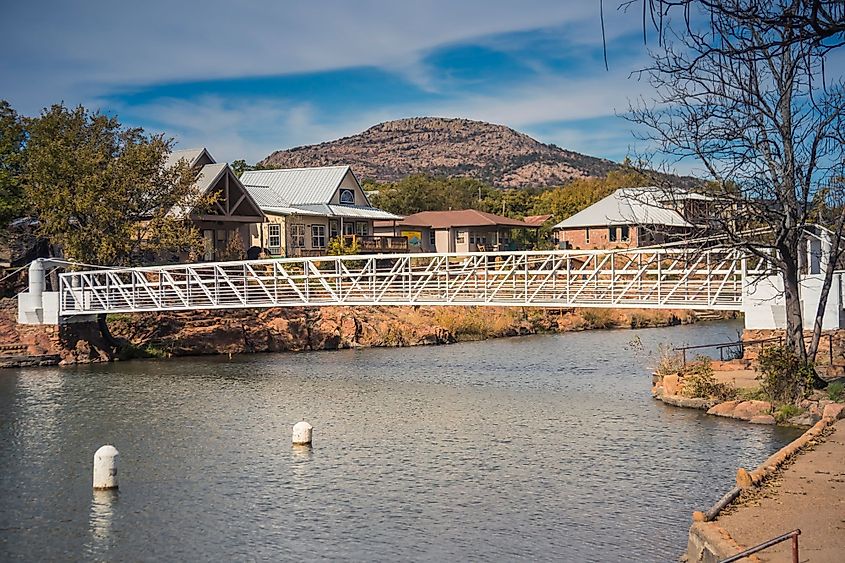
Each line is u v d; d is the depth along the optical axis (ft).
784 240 94.73
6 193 186.80
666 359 127.03
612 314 224.12
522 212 401.70
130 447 89.51
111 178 169.99
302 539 61.77
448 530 62.85
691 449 83.30
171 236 170.40
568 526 62.90
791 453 66.54
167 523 65.72
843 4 28.50
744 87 90.63
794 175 93.45
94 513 68.39
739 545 47.29
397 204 378.32
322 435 94.22
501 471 78.18
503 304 130.31
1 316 159.84
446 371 143.43
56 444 91.15
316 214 233.96
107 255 163.53
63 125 192.85
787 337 99.25
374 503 69.51
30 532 64.28
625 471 76.79
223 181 205.98
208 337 170.81
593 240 267.80
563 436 91.35
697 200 96.48
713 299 120.26
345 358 162.91
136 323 169.17
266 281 193.67
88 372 143.95
